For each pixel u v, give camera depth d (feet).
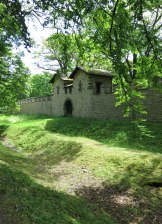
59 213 28.22
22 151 81.10
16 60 104.22
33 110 170.09
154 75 31.32
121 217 36.52
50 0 27.81
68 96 127.13
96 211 35.88
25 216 24.03
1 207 24.56
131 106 37.63
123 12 24.67
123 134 73.31
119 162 53.67
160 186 43.65
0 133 115.65
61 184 47.39
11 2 28.81
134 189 43.96
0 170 38.73
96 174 51.65
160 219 36.14
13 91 107.55
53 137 82.94
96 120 99.25
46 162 65.16
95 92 110.52
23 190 31.40
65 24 29.19
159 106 77.92
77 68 115.34
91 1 25.80
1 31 41.55
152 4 26.23
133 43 26.02
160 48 26.53
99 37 27.99
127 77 31.73
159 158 51.31
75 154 65.21
